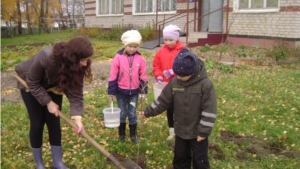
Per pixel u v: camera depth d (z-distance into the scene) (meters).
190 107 3.29
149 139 4.62
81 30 22.50
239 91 7.09
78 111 3.38
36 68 3.14
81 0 51.94
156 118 5.43
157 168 3.86
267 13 12.85
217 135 4.68
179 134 3.41
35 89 3.25
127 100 4.48
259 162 3.98
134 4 19.55
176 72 3.18
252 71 9.45
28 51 15.73
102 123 5.29
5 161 3.98
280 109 5.85
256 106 6.05
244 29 13.70
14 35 29.75
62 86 3.17
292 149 4.36
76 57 2.97
